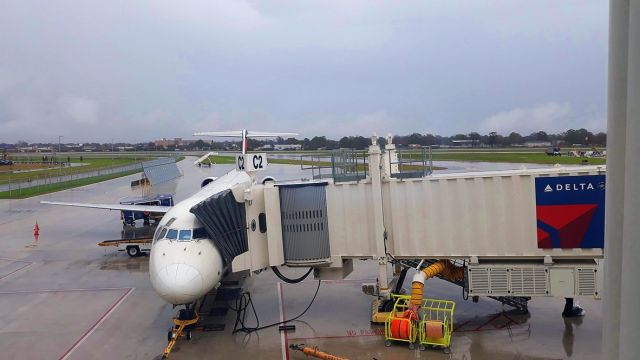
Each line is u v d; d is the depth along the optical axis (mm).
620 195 3039
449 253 16703
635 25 2604
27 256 30391
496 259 16672
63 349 15898
